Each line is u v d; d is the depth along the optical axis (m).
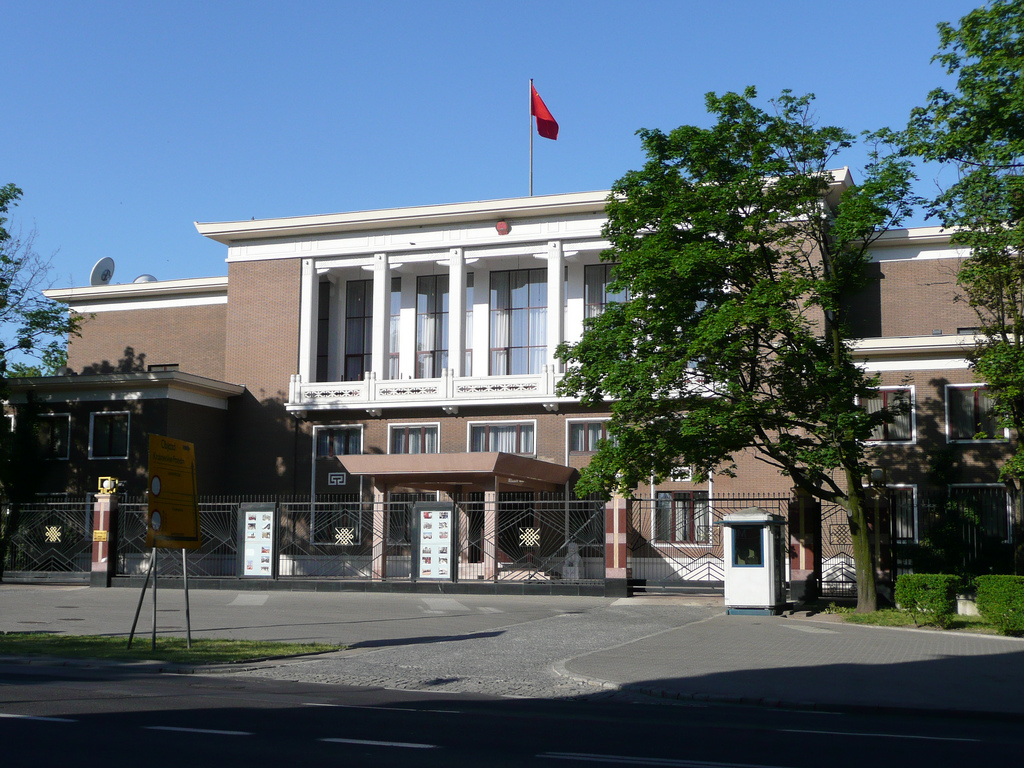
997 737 10.19
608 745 9.08
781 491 36.69
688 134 24.12
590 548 38.38
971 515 31.81
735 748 9.04
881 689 13.32
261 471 43.28
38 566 38.38
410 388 41.97
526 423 41.12
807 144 23.77
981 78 21.64
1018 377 21.59
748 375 25.41
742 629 20.83
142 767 7.64
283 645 17.78
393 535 39.72
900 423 34.75
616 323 25.25
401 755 8.28
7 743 8.60
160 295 49.56
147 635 19.81
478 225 42.66
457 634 20.34
